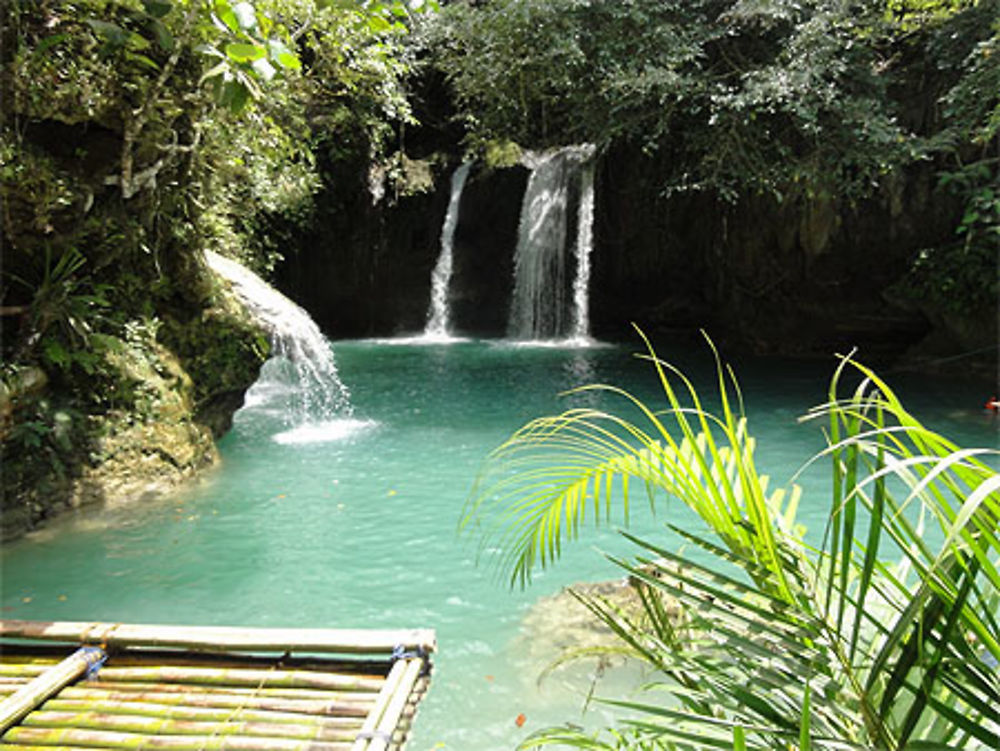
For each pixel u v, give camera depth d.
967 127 8.85
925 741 0.84
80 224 4.76
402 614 3.40
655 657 1.23
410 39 13.07
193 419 5.84
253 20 3.44
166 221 5.62
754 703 1.00
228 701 2.19
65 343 4.82
